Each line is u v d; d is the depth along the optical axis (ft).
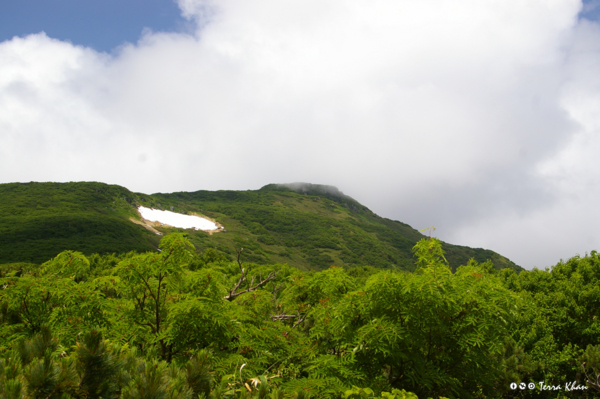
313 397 13.98
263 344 19.94
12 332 18.26
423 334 17.22
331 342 19.39
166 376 7.59
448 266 19.48
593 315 44.55
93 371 7.36
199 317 17.21
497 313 16.89
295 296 32.45
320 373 16.26
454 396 18.11
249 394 9.36
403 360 16.97
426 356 17.71
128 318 20.17
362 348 16.15
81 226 353.31
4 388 6.11
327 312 19.83
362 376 16.14
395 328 15.51
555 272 68.90
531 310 42.93
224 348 19.98
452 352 18.02
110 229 371.56
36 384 6.57
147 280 20.49
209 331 17.76
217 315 17.51
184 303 17.38
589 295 44.83
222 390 9.29
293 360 20.65
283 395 9.24
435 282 16.76
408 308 16.52
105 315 19.60
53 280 21.03
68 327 17.40
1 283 19.76
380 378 17.04
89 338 7.63
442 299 16.42
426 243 20.11
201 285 20.10
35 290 19.48
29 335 18.12
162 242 19.29
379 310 17.28
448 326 17.40
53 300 19.57
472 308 17.11
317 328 20.12
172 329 17.07
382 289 16.75
